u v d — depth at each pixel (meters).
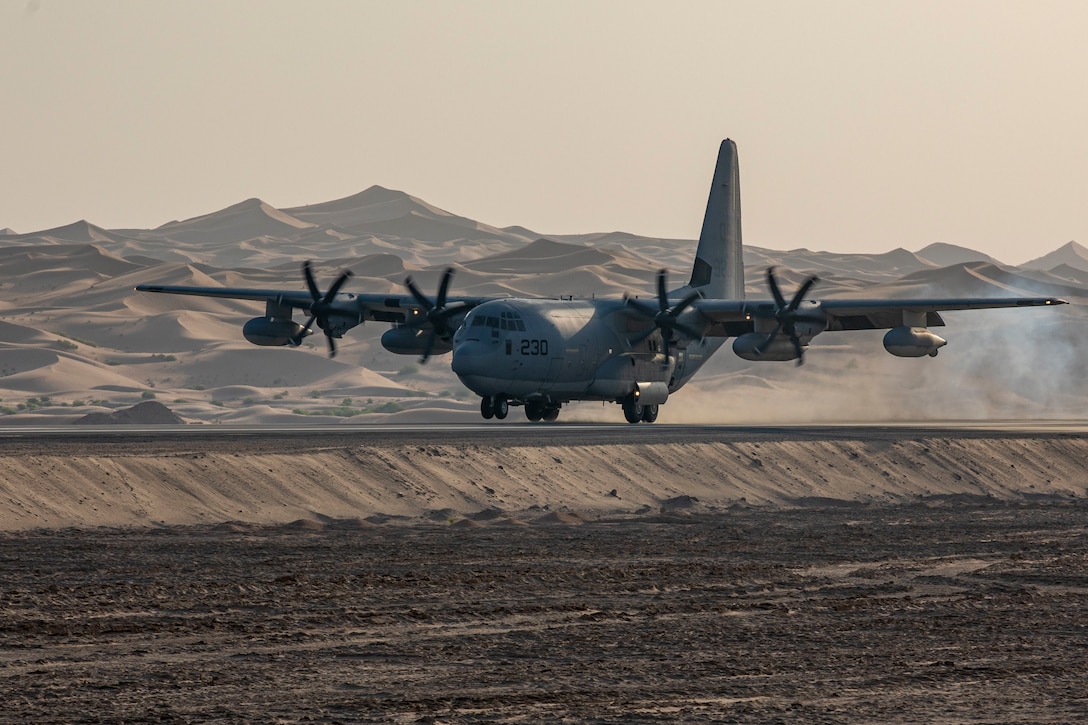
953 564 76.69
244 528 88.50
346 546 80.88
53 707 38.53
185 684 42.09
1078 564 76.50
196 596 60.16
